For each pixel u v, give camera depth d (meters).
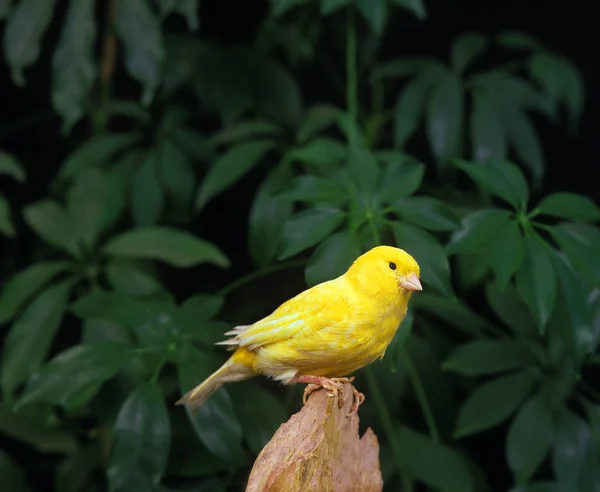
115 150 2.04
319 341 1.78
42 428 2.01
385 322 1.79
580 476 1.94
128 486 1.85
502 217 1.86
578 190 2.31
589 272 1.86
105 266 1.98
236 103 2.07
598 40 2.32
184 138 2.05
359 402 1.79
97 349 1.88
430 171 2.13
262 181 2.14
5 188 2.16
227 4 2.15
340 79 2.15
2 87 2.17
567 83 2.05
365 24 2.11
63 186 2.08
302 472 1.74
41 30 2.00
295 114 2.07
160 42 1.99
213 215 2.15
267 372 1.81
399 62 2.05
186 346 1.89
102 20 2.15
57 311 1.96
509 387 1.95
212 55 2.08
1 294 1.98
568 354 1.94
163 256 1.96
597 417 1.96
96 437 2.04
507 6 2.29
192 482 1.94
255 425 1.91
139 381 1.91
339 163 1.99
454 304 1.96
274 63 2.08
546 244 1.87
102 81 2.07
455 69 2.04
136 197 2.02
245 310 2.13
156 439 1.86
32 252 2.15
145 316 1.90
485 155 2.02
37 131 2.17
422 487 2.11
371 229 1.86
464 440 2.17
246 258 2.14
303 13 2.05
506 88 2.04
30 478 2.18
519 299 1.96
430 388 1.98
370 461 1.80
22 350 1.95
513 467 1.94
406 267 1.78
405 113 2.03
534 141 2.04
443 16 2.25
